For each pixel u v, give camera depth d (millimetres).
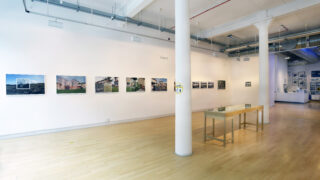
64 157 3488
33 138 4758
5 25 4691
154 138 4785
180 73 3582
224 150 3846
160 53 7949
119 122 6734
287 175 2758
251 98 11148
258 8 6375
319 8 6020
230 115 4234
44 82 5234
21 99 4914
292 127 5930
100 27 6234
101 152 3758
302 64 15836
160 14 6852
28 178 2689
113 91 6562
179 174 2811
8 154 3637
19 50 4867
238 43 10891
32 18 5043
